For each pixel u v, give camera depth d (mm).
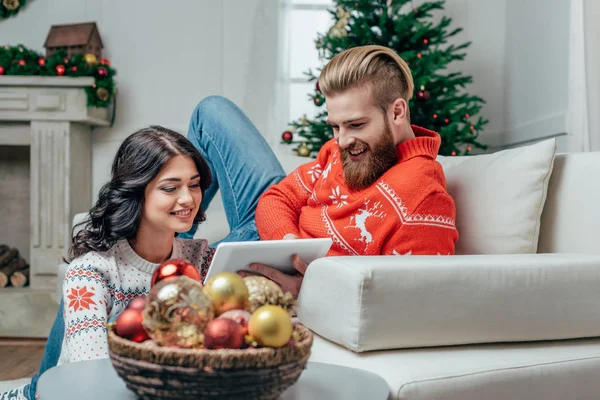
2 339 3334
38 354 2875
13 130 3629
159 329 693
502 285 1017
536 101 3590
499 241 1366
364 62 1294
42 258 3584
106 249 1173
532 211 1361
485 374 934
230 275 756
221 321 685
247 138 1812
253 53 4059
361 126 1311
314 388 791
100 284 1121
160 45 4051
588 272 1085
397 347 983
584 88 3004
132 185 1150
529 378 970
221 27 4059
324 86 1324
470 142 3469
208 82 4066
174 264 838
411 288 960
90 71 3557
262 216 1526
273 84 4066
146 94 4051
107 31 4035
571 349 1065
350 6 3410
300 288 1151
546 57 3445
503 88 4141
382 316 948
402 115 1348
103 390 753
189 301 696
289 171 2223
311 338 735
